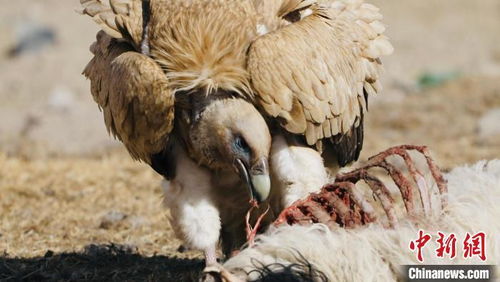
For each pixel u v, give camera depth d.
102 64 11.00
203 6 10.34
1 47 41.75
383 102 29.88
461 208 9.77
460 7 50.72
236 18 10.35
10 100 33.25
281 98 10.16
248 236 10.12
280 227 9.37
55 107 31.53
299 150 10.60
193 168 10.66
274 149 10.59
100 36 11.25
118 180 17.42
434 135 24.27
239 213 11.19
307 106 10.31
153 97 10.12
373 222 9.47
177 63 10.20
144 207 15.45
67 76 36.81
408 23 47.56
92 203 15.68
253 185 10.18
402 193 9.71
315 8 11.07
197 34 10.20
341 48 10.86
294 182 10.54
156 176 17.83
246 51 10.29
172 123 10.32
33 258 12.52
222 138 10.16
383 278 8.98
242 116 10.10
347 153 11.65
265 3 10.73
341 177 9.77
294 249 8.97
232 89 10.16
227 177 10.70
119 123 10.57
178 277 11.77
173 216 10.79
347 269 8.91
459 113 26.92
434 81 34.25
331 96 10.54
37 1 49.19
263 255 9.02
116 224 14.23
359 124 11.61
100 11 10.98
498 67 37.50
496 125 23.95
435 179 9.90
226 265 9.09
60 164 19.02
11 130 28.48
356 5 11.54
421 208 9.76
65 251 12.81
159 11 10.45
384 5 50.84
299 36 10.42
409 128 25.58
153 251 13.03
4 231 13.86
